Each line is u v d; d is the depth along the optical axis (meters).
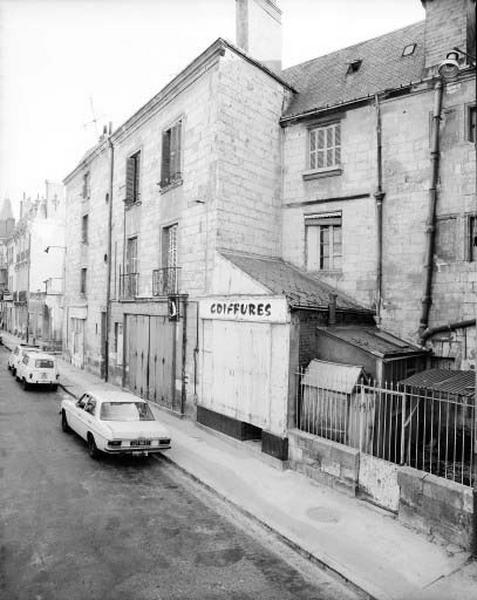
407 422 8.09
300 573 6.09
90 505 7.73
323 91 13.80
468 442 9.55
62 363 25.38
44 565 5.86
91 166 22.45
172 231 15.05
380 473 7.93
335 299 10.69
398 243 11.48
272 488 8.69
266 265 12.73
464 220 10.43
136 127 17.33
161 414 14.28
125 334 17.92
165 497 8.28
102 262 20.75
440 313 10.73
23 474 8.93
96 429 9.88
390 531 7.13
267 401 10.28
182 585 5.64
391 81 11.98
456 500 6.71
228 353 11.66
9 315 50.88
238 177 12.96
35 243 39.03
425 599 5.49
